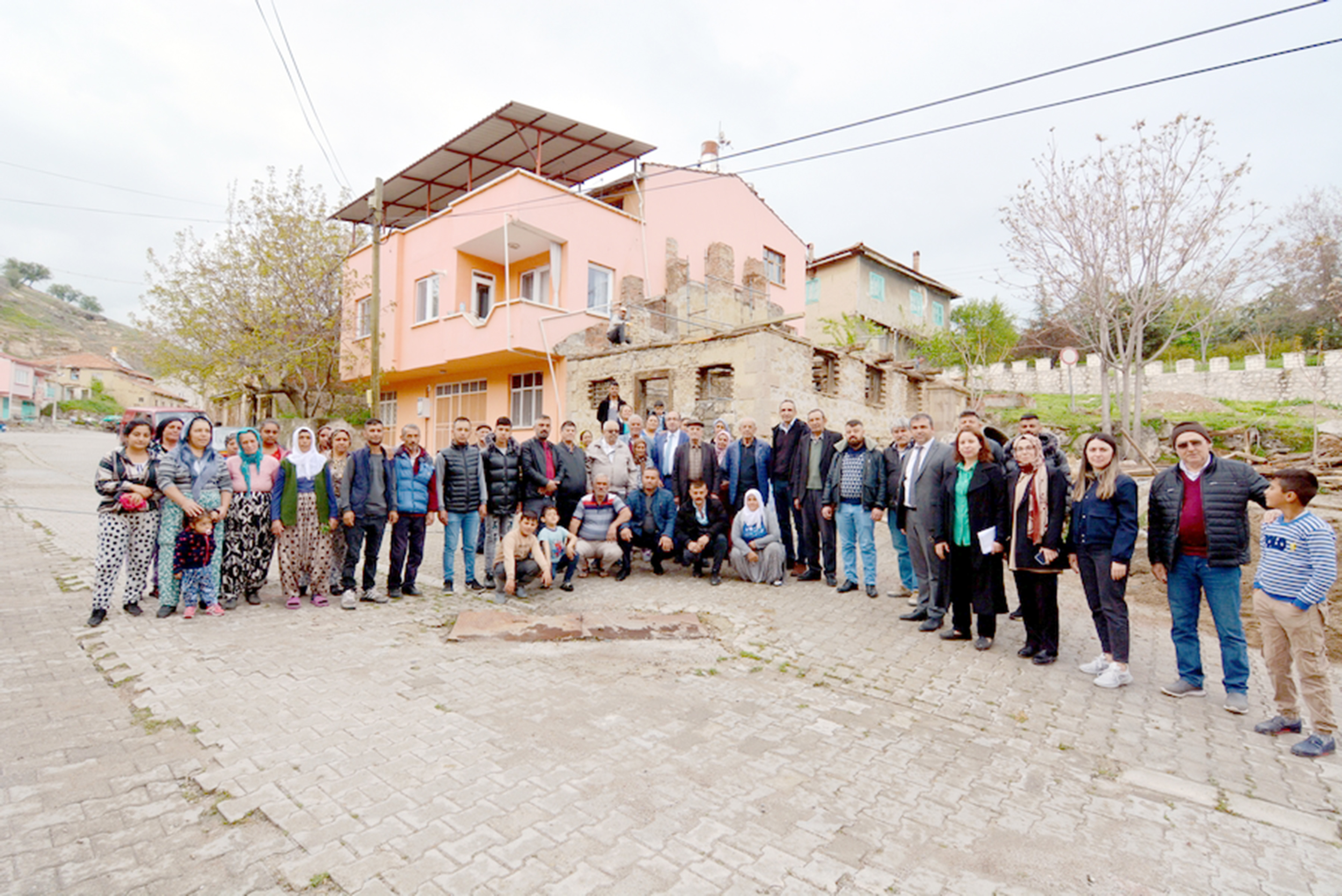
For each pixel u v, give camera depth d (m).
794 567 8.84
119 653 5.09
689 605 7.04
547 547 7.45
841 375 14.61
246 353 19.95
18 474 18.47
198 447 6.25
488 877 2.62
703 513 8.12
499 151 17.20
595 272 16.64
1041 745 4.04
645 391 14.28
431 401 19.98
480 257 17.38
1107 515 5.11
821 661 5.43
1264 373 21.94
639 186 17.78
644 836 2.95
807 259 26.81
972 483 5.77
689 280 16.94
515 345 14.84
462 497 7.54
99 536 5.86
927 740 4.08
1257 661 5.86
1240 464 4.66
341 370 20.14
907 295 28.38
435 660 5.20
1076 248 14.05
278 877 2.60
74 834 2.84
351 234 21.94
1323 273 25.48
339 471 6.87
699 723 4.20
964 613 6.00
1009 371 27.66
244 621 6.10
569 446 8.23
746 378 12.36
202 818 3.00
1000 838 3.04
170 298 20.34
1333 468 11.52
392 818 3.02
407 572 7.38
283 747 3.68
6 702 4.17
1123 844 3.03
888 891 2.63
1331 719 3.96
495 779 3.40
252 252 20.33
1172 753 3.96
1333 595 6.09
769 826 3.07
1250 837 3.11
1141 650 6.06
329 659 5.12
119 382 65.12
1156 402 21.80
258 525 6.66
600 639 5.86
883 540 11.82
